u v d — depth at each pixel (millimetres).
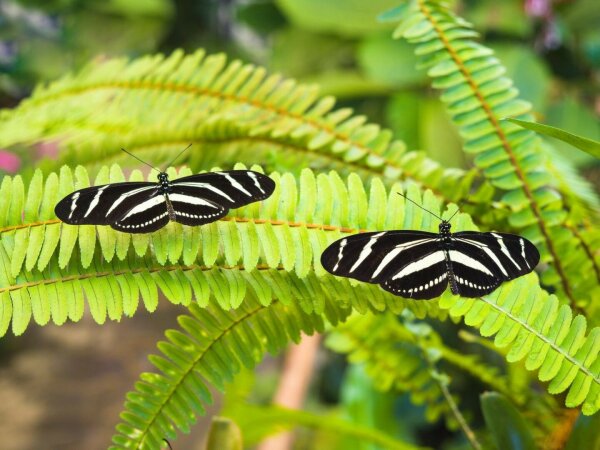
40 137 536
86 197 354
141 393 416
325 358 1149
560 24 928
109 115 526
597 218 500
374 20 886
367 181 477
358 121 478
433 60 447
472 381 787
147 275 378
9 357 1745
